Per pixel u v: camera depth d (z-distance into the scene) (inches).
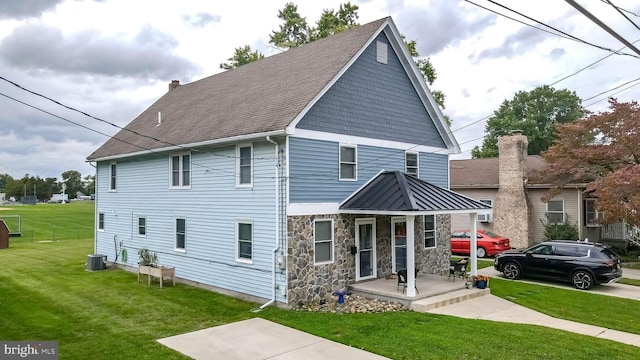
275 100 565.6
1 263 831.1
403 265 635.5
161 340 378.0
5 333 395.2
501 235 1024.2
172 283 637.9
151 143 700.0
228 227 564.7
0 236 1099.3
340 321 430.0
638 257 865.5
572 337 378.6
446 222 718.5
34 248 1093.1
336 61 577.0
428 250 681.0
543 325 422.6
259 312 469.7
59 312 469.7
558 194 928.9
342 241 549.6
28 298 535.8
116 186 815.1
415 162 677.9
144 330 406.3
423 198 531.5
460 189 1114.1
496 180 1072.2
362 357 334.6
